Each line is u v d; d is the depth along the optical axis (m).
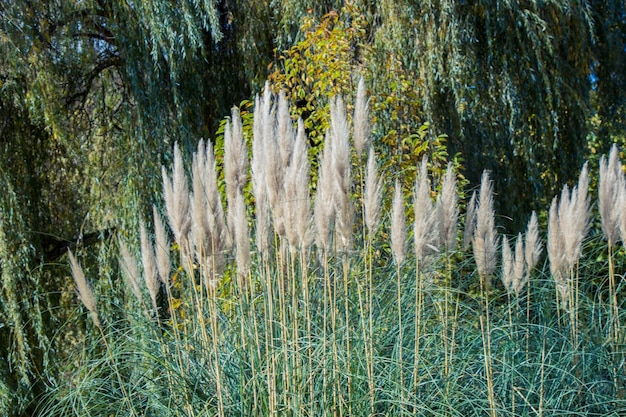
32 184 9.86
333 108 4.47
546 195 10.46
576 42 10.37
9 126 9.82
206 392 4.61
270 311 4.48
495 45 10.00
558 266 4.70
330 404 4.42
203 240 4.42
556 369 4.75
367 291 4.79
